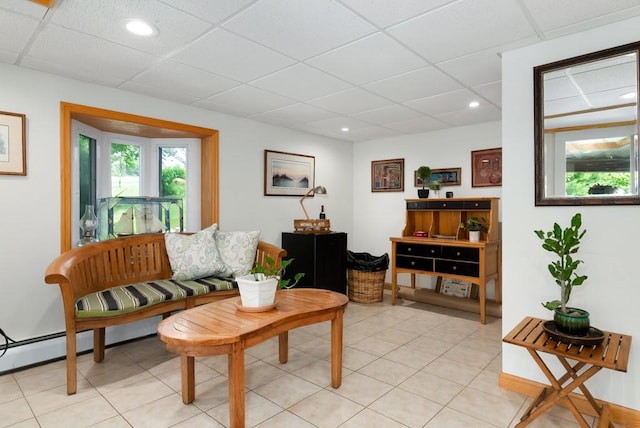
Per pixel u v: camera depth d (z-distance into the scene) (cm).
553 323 205
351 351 304
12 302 269
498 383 248
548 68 225
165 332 185
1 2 185
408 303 460
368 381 251
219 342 176
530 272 235
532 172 234
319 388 241
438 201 440
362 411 214
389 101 355
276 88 318
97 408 216
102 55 250
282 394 233
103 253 291
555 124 223
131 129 360
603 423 185
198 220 413
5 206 265
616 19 201
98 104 308
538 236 212
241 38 225
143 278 320
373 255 545
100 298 253
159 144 408
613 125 205
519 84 238
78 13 195
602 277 210
